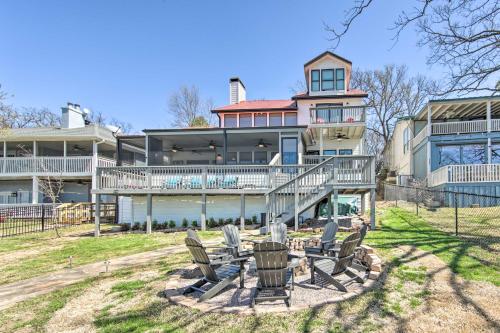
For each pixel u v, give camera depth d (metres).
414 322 3.84
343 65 22.02
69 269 7.65
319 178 12.89
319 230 11.16
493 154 20.30
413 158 25.33
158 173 14.17
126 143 21.56
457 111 22.48
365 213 14.98
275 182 13.43
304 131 17.66
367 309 4.24
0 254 10.08
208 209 15.07
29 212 19.34
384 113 38.19
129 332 3.93
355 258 6.48
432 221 11.32
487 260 6.13
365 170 11.22
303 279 5.87
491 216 12.09
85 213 19.02
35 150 22.59
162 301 4.94
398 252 7.04
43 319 4.56
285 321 4.00
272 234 7.48
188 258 7.93
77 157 22.08
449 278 5.24
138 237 12.27
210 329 3.88
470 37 7.84
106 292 5.60
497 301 4.30
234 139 19.69
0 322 4.54
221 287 5.09
